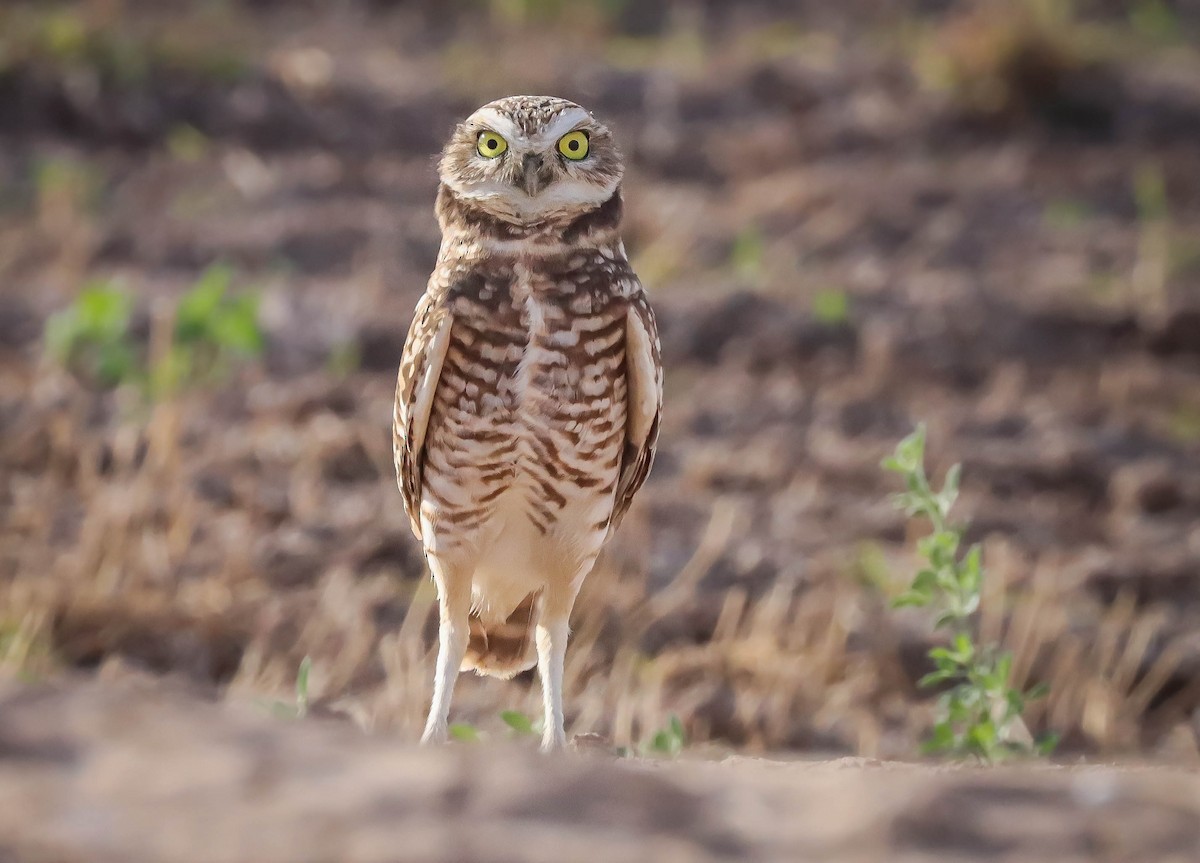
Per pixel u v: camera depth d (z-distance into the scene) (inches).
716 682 443.8
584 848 157.9
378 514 526.9
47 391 595.5
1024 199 884.6
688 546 524.4
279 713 301.3
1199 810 171.3
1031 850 163.6
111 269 717.3
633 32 1121.4
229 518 520.1
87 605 445.4
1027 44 1004.6
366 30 1048.2
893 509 561.0
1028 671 455.8
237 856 153.2
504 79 963.3
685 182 898.7
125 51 896.9
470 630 331.6
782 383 661.9
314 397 602.5
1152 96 1026.1
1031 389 676.1
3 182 790.5
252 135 868.6
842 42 1114.7
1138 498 586.9
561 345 297.0
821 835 164.2
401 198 820.6
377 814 161.9
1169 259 815.1
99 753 171.2
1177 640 490.6
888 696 453.7
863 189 871.7
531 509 306.7
